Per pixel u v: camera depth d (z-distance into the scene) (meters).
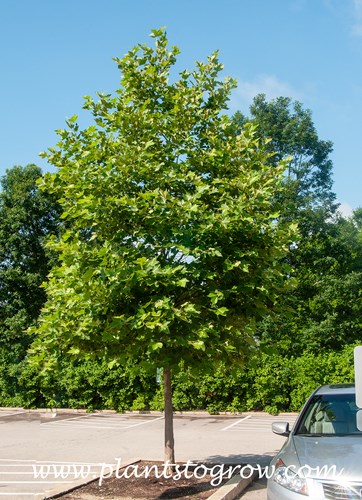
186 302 8.09
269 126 36.72
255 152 9.25
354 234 36.84
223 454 12.67
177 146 9.40
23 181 33.03
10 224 32.75
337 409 7.73
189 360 8.37
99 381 22.20
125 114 9.24
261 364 20.23
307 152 37.28
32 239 32.41
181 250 8.02
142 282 7.89
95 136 9.31
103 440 15.55
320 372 19.48
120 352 8.52
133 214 8.30
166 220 8.34
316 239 28.75
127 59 9.76
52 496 8.35
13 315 32.25
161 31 9.86
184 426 18.12
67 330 8.32
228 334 8.48
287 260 28.80
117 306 8.23
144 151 8.70
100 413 22.30
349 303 27.78
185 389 21.17
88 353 8.66
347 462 6.17
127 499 8.09
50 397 23.38
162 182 8.77
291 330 27.30
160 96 9.79
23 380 23.52
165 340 7.80
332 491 5.88
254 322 8.84
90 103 9.59
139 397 21.94
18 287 32.12
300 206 30.97
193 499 7.99
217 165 9.09
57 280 9.20
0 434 17.05
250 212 8.42
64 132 9.30
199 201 8.30
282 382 19.86
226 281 8.52
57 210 32.97
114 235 8.70
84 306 8.06
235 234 8.45
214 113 9.69
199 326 8.02
